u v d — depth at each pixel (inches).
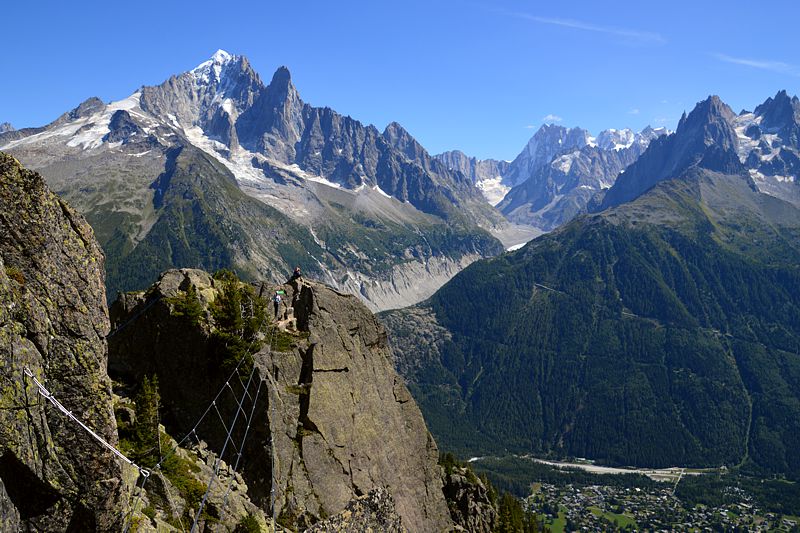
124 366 2268.7
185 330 2220.7
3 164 1082.1
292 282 2691.9
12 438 992.9
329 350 2458.2
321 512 2075.5
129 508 1249.4
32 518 1036.5
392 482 2460.6
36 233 1103.0
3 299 1012.5
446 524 2682.1
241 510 1803.6
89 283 1173.7
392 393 2691.9
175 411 2146.9
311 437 2182.6
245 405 2110.0
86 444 1096.2
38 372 1056.8
